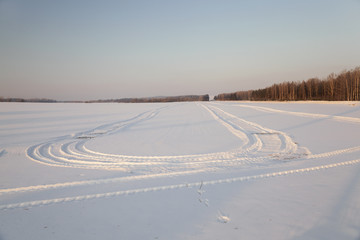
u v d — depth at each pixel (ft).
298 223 10.23
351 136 32.07
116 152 26.73
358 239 8.95
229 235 9.46
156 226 10.30
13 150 28.99
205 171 18.38
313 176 16.31
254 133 38.29
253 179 16.07
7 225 10.76
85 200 13.30
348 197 12.66
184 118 66.85
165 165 20.63
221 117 67.36
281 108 93.71
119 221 10.84
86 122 60.54
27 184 16.34
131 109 120.88
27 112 97.71
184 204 12.43
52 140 35.99
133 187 15.16
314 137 32.07
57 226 10.56
